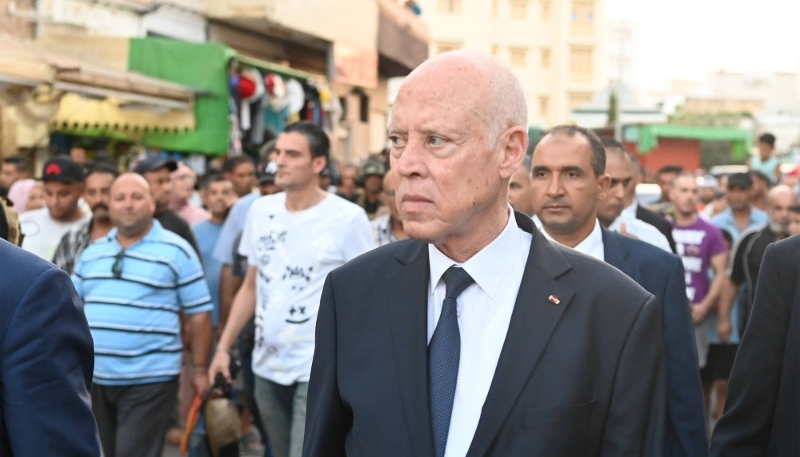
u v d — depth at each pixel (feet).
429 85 7.07
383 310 7.78
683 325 11.99
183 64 35.94
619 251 12.41
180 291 17.16
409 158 7.07
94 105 33.55
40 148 34.22
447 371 7.49
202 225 24.61
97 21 41.57
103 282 16.63
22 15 37.17
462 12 160.15
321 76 62.64
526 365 7.27
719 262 23.34
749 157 117.29
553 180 12.23
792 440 8.75
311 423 7.99
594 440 7.28
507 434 7.15
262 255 16.24
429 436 7.29
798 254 8.98
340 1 55.83
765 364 9.02
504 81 7.23
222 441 16.39
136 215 16.66
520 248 7.86
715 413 26.63
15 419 6.81
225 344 16.85
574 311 7.45
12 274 6.95
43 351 6.89
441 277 7.74
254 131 40.45
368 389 7.57
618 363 7.38
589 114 105.60
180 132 35.68
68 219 19.90
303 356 15.66
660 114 104.37
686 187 23.54
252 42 53.98
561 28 177.78
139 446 16.47
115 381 16.42
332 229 15.92
